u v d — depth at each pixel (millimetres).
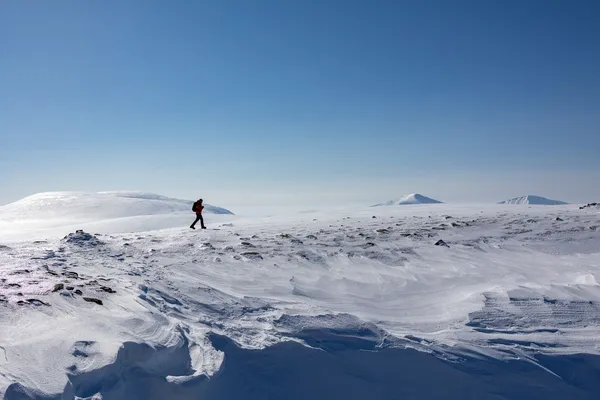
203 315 8656
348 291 11602
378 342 8320
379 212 30141
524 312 10383
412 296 11445
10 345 5547
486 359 8398
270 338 7906
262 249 15414
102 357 5711
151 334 6848
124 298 8281
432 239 17391
